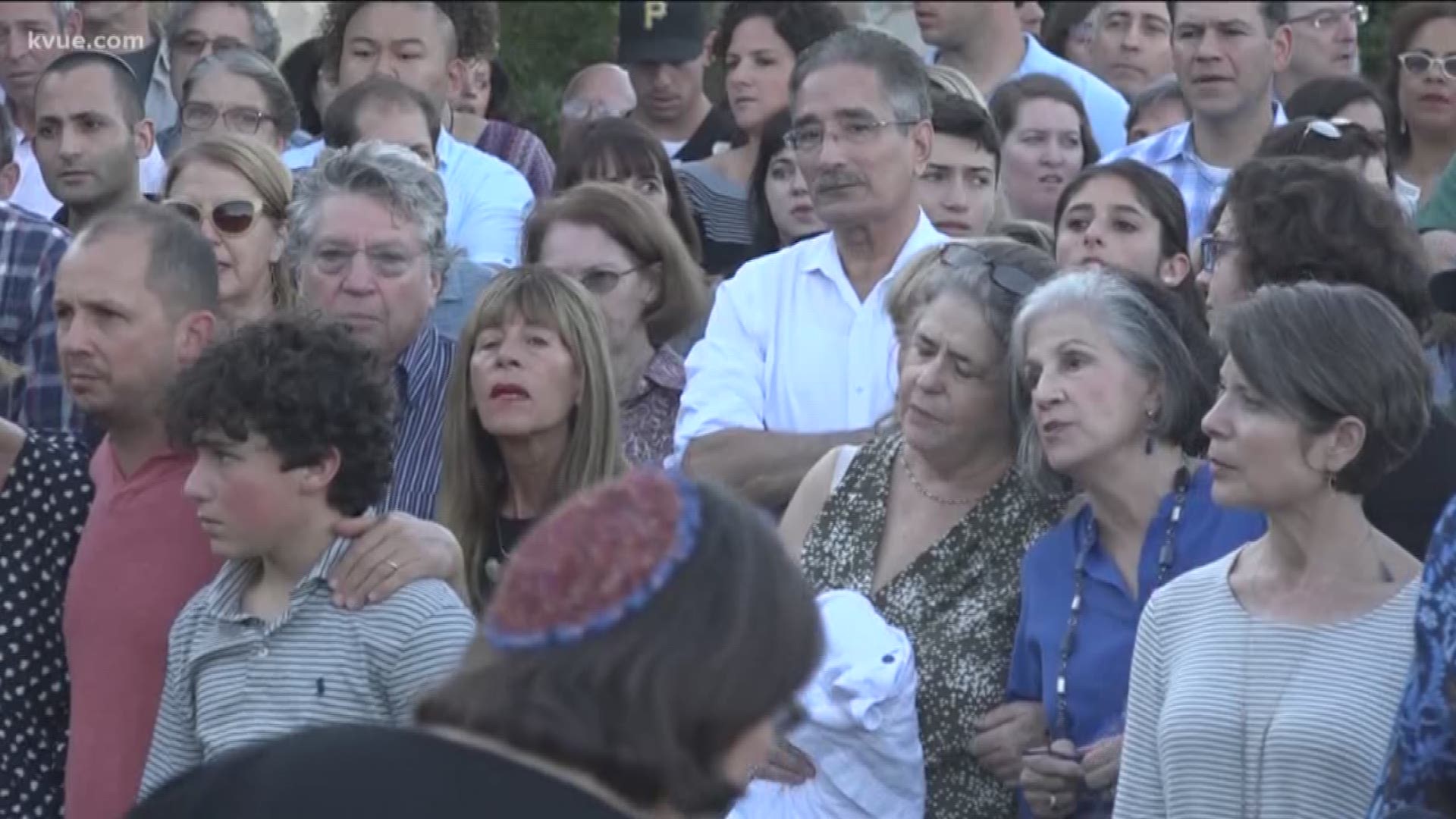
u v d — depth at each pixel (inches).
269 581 531.5
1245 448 501.4
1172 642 519.5
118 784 566.3
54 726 606.2
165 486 585.9
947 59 1206.3
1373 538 510.6
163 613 569.9
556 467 639.8
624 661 298.4
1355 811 481.4
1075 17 1369.3
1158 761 514.0
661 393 767.7
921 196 882.8
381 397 530.3
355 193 698.2
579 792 299.4
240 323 615.8
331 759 305.6
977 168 887.7
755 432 728.3
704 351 755.4
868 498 635.5
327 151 821.2
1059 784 565.6
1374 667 489.1
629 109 1267.2
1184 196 987.9
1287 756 486.6
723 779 309.0
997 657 601.0
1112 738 561.0
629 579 300.7
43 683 603.5
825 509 641.6
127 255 602.5
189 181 764.0
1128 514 578.6
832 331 748.6
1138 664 525.0
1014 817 595.2
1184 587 524.1
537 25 1699.1
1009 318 609.0
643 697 298.0
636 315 755.4
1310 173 607.8
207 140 782.5
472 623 521.0
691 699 299.7
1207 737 498.6
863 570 623.8
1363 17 1551.4
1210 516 572.7
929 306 618.5
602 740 299.4
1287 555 510.9
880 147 742.5
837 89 744.3
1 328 813.9
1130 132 1115.9
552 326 633.6
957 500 622.2
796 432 733.9
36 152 972.6
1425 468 549.3
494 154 1143.6
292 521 521.3
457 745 303.6
